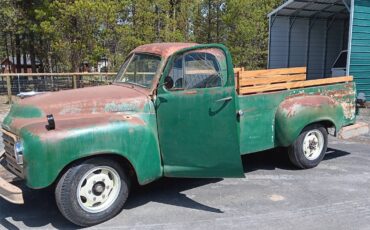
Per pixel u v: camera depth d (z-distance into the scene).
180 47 4.64
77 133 3.80
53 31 16.48
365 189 5.03
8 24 19.53
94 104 4.31
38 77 13.87
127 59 5.26
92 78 13.40
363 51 11.15
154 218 4.21
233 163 4.27
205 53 4.37
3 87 13.82
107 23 16.55
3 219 4.26
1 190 3.80
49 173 3.71
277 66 15.52
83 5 15.33
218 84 4.27
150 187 5.16
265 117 5.30
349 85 6.16
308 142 5.80
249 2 18.34
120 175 4.20
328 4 14.18
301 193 4.89
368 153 6.82
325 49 16.84
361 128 6.24
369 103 11.19
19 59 25.97
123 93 4.52
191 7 19.55
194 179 5.45
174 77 4.40
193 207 4.50
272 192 4.94
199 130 4.29
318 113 5.61
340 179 5.41
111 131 3.97
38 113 4.18
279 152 6.65
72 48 16.59
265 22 20.34
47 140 3.69
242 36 18.78
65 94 4.52
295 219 4.15
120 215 4.29
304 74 5.75
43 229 4.02
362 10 10.95
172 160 4.40
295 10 14.73
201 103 4.23
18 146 3.83
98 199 4.08
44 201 4.73
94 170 4.00
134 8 18.20
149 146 4.28
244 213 4.32
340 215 4.24
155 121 4.41
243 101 5.03
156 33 18.83
